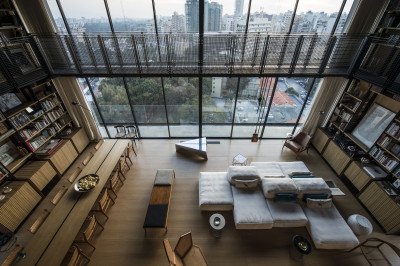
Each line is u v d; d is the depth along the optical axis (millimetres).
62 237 3195
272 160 6039
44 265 2846
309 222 3895
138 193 4930
